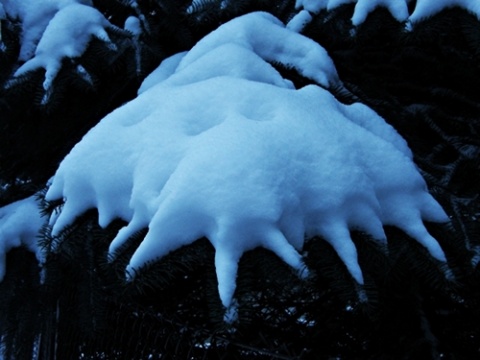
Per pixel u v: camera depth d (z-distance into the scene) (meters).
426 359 1.91
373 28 1.81
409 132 1.98
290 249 1.32
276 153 1.41
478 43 1.72
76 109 2.13
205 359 1.85
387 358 1.95
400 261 1.60
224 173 1.37
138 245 1.42
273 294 2.02
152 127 1.53
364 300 1.40
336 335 2.09
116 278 1.75
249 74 1.73
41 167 2.33
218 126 1.47
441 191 1.71
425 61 2.10
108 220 1.50
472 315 1.96
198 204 1.35
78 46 1.91
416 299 1.92
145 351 1.98
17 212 2.00
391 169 1.51
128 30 1.97
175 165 1.44
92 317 1.84
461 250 1.56
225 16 2.15
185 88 1.64
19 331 1.88
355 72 2.07
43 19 2.00
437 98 2.15
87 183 1.53
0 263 1.90
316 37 2.03
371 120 1.72
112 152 1.52
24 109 2.11
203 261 1.41
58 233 1.55
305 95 1.64
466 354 1.94
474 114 2.12
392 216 1.50
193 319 2.07
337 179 1.43
